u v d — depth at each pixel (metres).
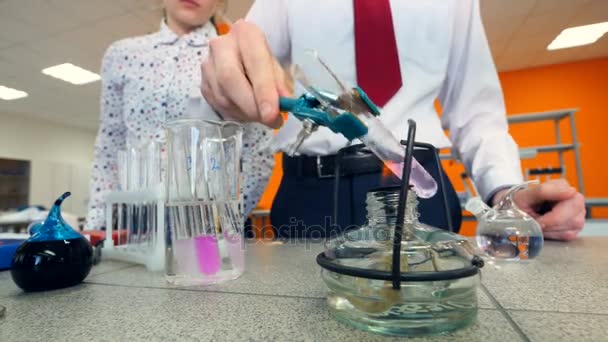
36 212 2.12
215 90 0.43
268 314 0.24
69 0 2.42
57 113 4.76
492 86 0.65
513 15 2.74
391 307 0.19
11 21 2.62
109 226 0.50
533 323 0.21
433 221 0.57
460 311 0.20
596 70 3.49
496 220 0.43
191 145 0.35
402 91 0.63
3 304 0.28
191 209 0.34
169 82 0.81
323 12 0.66
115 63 0.84
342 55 0.65
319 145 0.65
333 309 0.23
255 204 0.91
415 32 0.63
